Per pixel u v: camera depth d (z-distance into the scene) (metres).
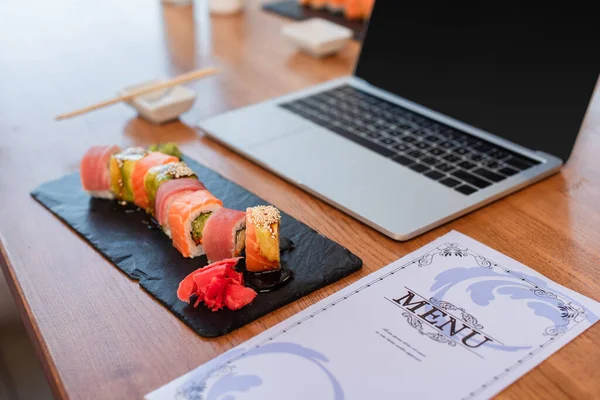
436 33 1.07
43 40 1.51
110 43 1.48
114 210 0.85
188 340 0.64
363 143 0.98
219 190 0.88
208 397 0.57
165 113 1.09
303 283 0.70
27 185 0.93
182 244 0.75
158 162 0.83
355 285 0.70
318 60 1.37
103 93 1.23
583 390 0.57
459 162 0.92
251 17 1.63
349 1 1.52
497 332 0.63
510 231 0.79
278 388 0.58
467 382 0.58
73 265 0.75
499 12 0.99
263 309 0.66
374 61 1.16
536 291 0.69
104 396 0.58
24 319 0.72
